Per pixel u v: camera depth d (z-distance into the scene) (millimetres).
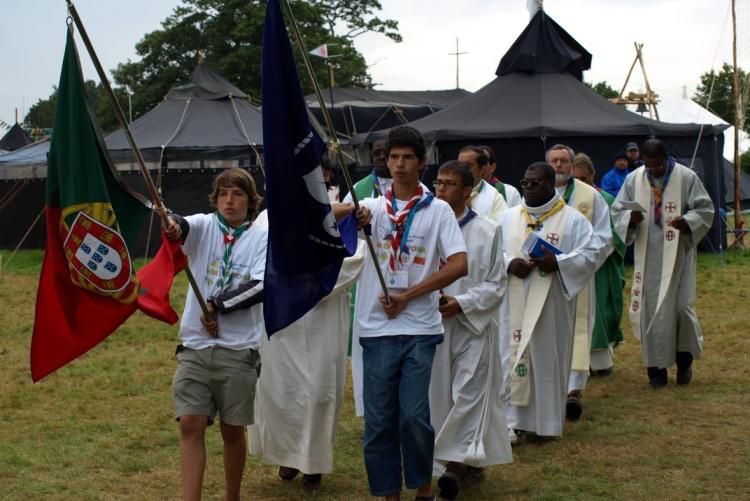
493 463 6016
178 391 5074
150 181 4840
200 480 4996
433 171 19109
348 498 5926
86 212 4699
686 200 8930
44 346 4738
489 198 7809
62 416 7887
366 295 5238
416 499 5301
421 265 5199
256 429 6180
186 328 5141
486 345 5938
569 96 19500
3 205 23359
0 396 8547
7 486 6066
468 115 19406
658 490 5957
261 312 5879
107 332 4758
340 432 7391
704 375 9336
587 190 8375
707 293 14797
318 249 4770
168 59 47406
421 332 5164
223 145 21125
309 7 43250
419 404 5094
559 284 7047
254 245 5152
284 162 4609
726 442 6996
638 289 8961
